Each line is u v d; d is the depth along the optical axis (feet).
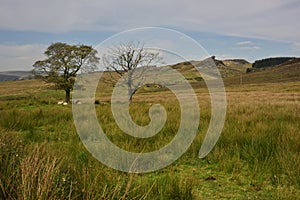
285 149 16.52
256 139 18.66
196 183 13.37
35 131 25.50
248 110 38.14
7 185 9.00
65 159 13.55
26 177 9.04
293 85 240.94
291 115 30.53
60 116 33.99
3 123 27.53
